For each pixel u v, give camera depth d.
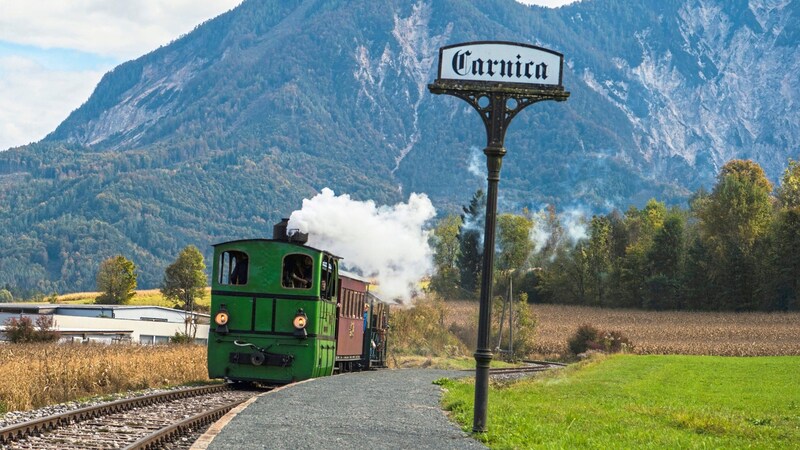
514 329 84.44
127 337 72.19
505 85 16.33
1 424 17.30
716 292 112.00
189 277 153.50
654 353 79.94
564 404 26.42
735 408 27.78
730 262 111.06
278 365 27.52
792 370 49.16
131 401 20.30
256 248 27.95
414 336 65.00
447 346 65.69
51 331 55.69
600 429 19.55
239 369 27.81
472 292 124.19
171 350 36.59
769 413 26.30
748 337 88.44
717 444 18.06
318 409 20.36
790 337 87.00
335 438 16.09
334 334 30.55
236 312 27.86
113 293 160.88
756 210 120.88
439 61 16.38
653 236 129.88
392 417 19.83
